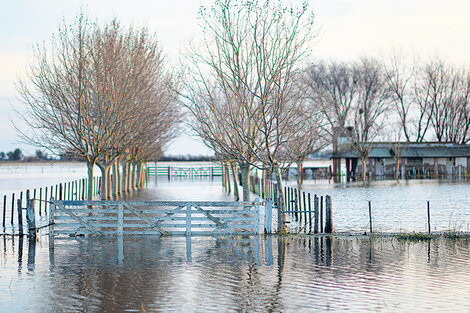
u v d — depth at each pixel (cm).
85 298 1583
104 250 2348
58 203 2684
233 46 3058
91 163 3884
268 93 2969
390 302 1531
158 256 2206
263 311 1454
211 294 1620
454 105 9950
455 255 2198
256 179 6241
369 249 2345
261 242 2552
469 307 1481
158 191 6481
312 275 1856
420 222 3300
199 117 3312
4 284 1745
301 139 3338
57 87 3862
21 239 2670
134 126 4191
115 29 4253
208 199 5175
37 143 4025
